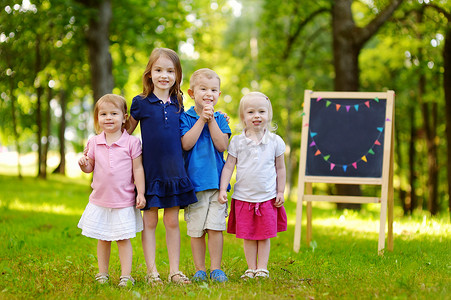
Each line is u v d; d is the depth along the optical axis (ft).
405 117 63.57
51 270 13.94
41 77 49.80
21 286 11.87
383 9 39.99
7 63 47.96
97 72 41.04
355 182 18.21
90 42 41.24
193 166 12.85
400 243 19.19
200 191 12.78
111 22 42.73
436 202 50.26
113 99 12.71
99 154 12.48
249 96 13.43
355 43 38.86
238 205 13.20
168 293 11.09
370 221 26.84
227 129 13.43
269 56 52.19
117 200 12.27
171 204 12.31
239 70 66.23
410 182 61.31
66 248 18.04
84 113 87.76
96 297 10.76
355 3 49.98
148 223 12.90
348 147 18.72
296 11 47.88
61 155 73.72
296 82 53.36
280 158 13.61
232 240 20.39
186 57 61.46
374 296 10.38
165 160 12.51
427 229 22.67
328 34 56.59
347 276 12.80
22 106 69.46
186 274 13.69
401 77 53.72
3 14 37.65
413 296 10.21
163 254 17.75
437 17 39.88
